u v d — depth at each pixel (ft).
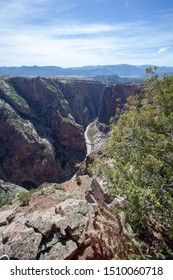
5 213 49.39
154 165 35.12
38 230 37.76
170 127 42.70
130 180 37.06
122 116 46.78
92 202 60.03
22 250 33.86
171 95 43.80
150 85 49.44
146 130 44.01
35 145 343.46
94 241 35.42
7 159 326.44
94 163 50.19
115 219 40.52
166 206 34.35
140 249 35.24
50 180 339.36
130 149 43.93
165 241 37.96
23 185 315.17
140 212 34.71
